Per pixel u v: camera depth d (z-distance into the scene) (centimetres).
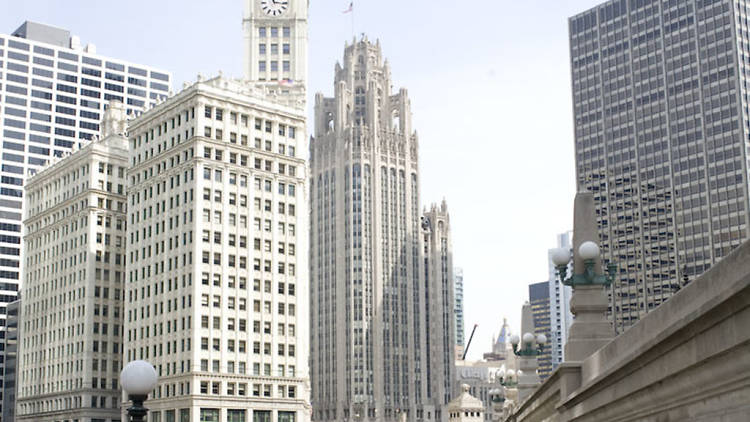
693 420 1897
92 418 16662
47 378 18038
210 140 15275
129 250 16462
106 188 17650
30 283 19300
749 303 1504
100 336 17075
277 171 16050
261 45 18600
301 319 15825
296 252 16038
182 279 14950
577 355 3209
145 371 2212
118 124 18800
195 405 14100
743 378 1620
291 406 15238
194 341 14375
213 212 15050
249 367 14925
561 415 3425
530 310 5834
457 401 15675
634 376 2233
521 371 5731
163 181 15825
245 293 15150
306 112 16712
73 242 17850
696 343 1777
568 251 3353
